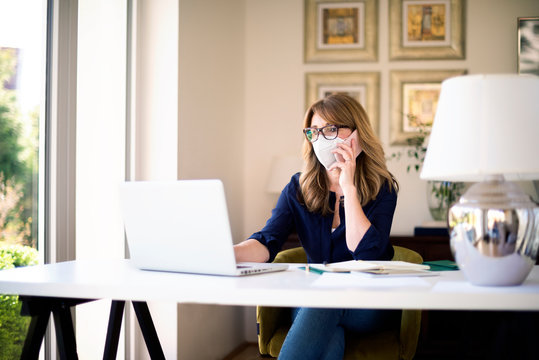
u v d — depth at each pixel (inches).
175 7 106.1
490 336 47.7
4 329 77.7
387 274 51.8
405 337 71.1
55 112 87.0
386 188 75.0
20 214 81.2
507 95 46.0
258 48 155.5
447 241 127.5
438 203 137.5
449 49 149.6
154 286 45.9
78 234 93.7
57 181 87.5
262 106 154.7
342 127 74.9
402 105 150.5
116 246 99.0
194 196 51.9
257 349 141.3
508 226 44.3
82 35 92.9
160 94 106.3
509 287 44.7
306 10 154.5
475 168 45.3
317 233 77.1
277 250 71.3
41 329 53.9
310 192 77.0
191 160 112.7
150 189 54.7
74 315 98.7
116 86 101.9
